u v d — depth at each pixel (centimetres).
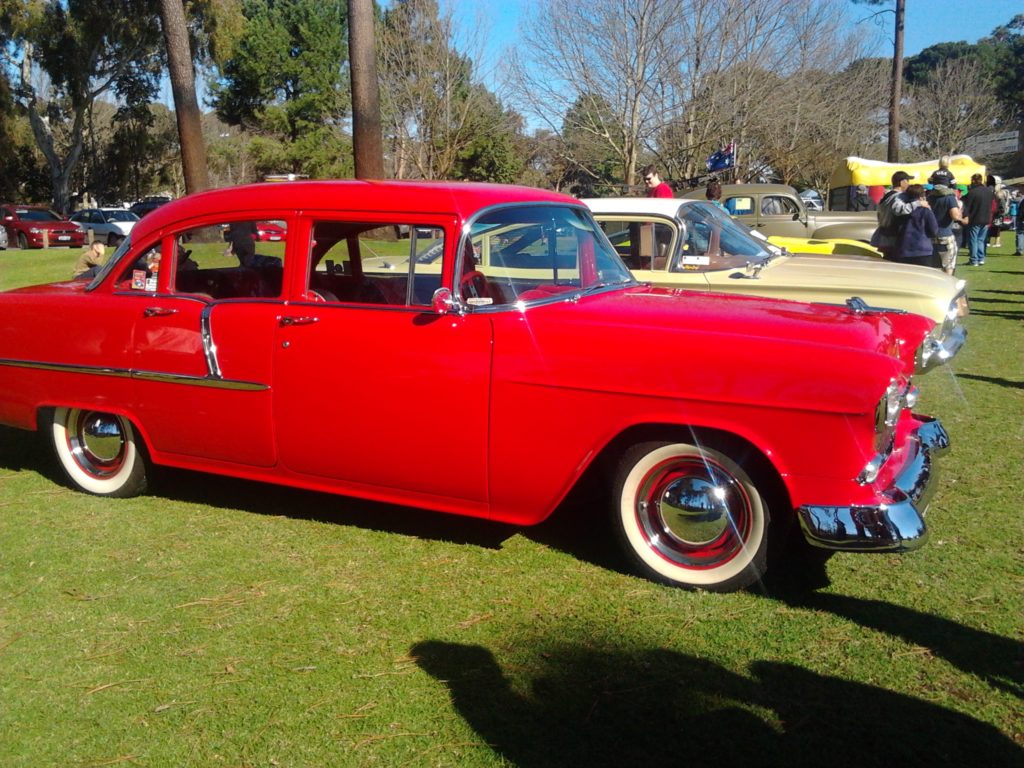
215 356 428
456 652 324
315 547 420
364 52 1565
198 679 309
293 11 4162
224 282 438
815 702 289
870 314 397
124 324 454
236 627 345
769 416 335
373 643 332
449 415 383
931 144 4528
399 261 402
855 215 1464
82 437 496
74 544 426
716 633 333
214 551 416
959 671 305
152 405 451
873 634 330
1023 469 510
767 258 705
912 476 355
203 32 3803
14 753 271
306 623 347
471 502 393
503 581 381
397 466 399
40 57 3975
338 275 425
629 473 370
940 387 714
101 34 3850
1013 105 5756
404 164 2956
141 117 4519
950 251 1116
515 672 311
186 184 1989
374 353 393
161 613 356
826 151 3033
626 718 283
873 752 264
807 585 371
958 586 368
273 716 287
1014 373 763
